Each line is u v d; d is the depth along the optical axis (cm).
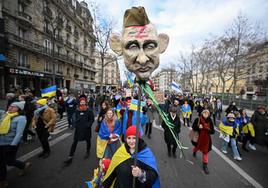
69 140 659
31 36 2330
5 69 1850
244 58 2108
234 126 537
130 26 185
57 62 2972
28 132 635
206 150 441
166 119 212
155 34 187
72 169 422
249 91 3300
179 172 429
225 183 382
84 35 3953
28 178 378
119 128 405
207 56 2941
